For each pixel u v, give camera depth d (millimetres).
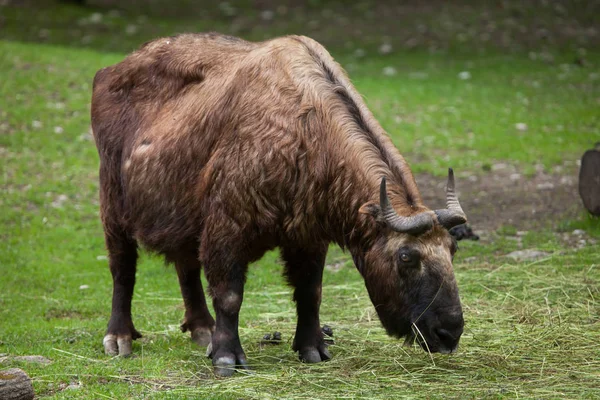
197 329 24406
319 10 84875
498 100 58469
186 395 18875
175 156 22062
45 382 20203
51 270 33188
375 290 19578
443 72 66188
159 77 23859
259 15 83062
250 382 19781
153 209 22688
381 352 22203
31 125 48344
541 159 47188
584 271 29734
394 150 20469
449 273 18609
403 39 76125
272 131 20406
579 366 20625
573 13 83312
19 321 26938
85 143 47281
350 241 20312
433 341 18547
